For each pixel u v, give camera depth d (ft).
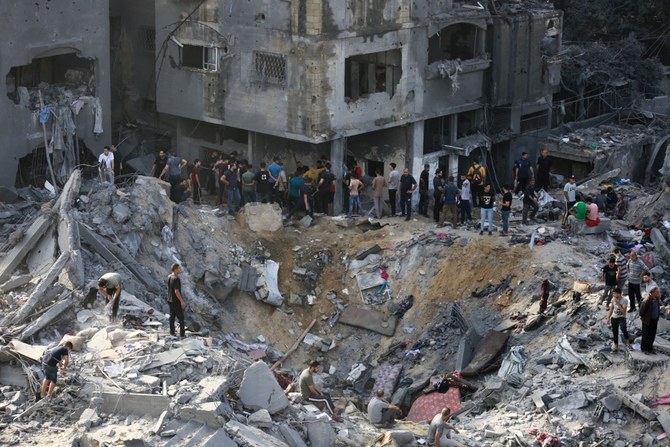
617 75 177.99
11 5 122.93
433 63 144.05
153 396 80.12
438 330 114.73
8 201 121.70
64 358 83.61
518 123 158.81
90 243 107.24
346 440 84.94
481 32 149.59
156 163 128.88
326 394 96.78
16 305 96.53
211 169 142.00
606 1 195.52
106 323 94.17
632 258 102.32
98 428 78.69
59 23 128.26
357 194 132.46
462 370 104.88
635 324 100.83
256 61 136.56
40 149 130.52
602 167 158.61
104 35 133.18
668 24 194.08
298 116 134.10
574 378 96.12
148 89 153.58
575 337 100.78
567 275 112.27
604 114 178.09
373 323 117.70
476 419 94.79
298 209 131.13
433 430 85.71
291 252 124.06
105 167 123.75
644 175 167.43
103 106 134.82
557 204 133.39
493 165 160.25
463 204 129.08
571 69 173.68
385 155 146.92
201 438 77.66
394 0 136.98
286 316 119.14
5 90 123.85
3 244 108.58
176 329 96.22
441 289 117.91
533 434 88.89
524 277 114.32
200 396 81.30
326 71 131.75
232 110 140.87
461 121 155.84
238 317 117.29
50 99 130.00
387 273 121.39
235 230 124.67
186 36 142.51
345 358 115.96
